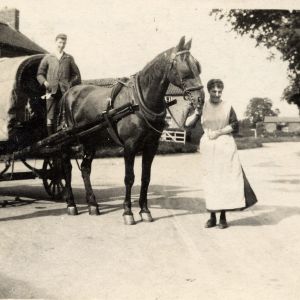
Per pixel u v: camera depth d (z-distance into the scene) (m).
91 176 12.23
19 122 7.10
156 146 6.11
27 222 6.08
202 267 4.11
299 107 16.44
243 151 23.22
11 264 4.21
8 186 10.30
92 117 6.53
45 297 3.40
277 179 11.00
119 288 3.59
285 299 3.33
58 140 6.63
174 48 5.54
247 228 5.67
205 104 5.64
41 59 7.27
